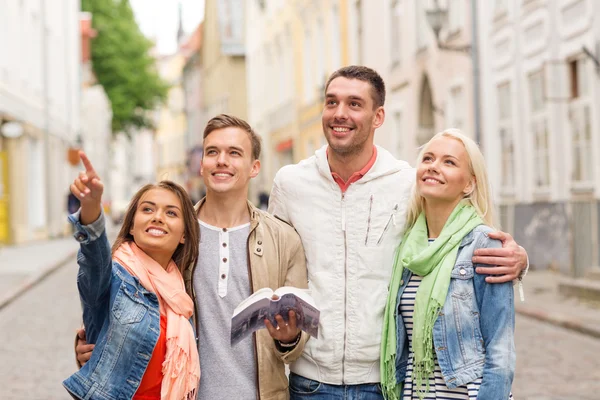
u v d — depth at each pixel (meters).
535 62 13.89
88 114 41.91
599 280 10.93
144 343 3.01
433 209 3.28
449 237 3.17
